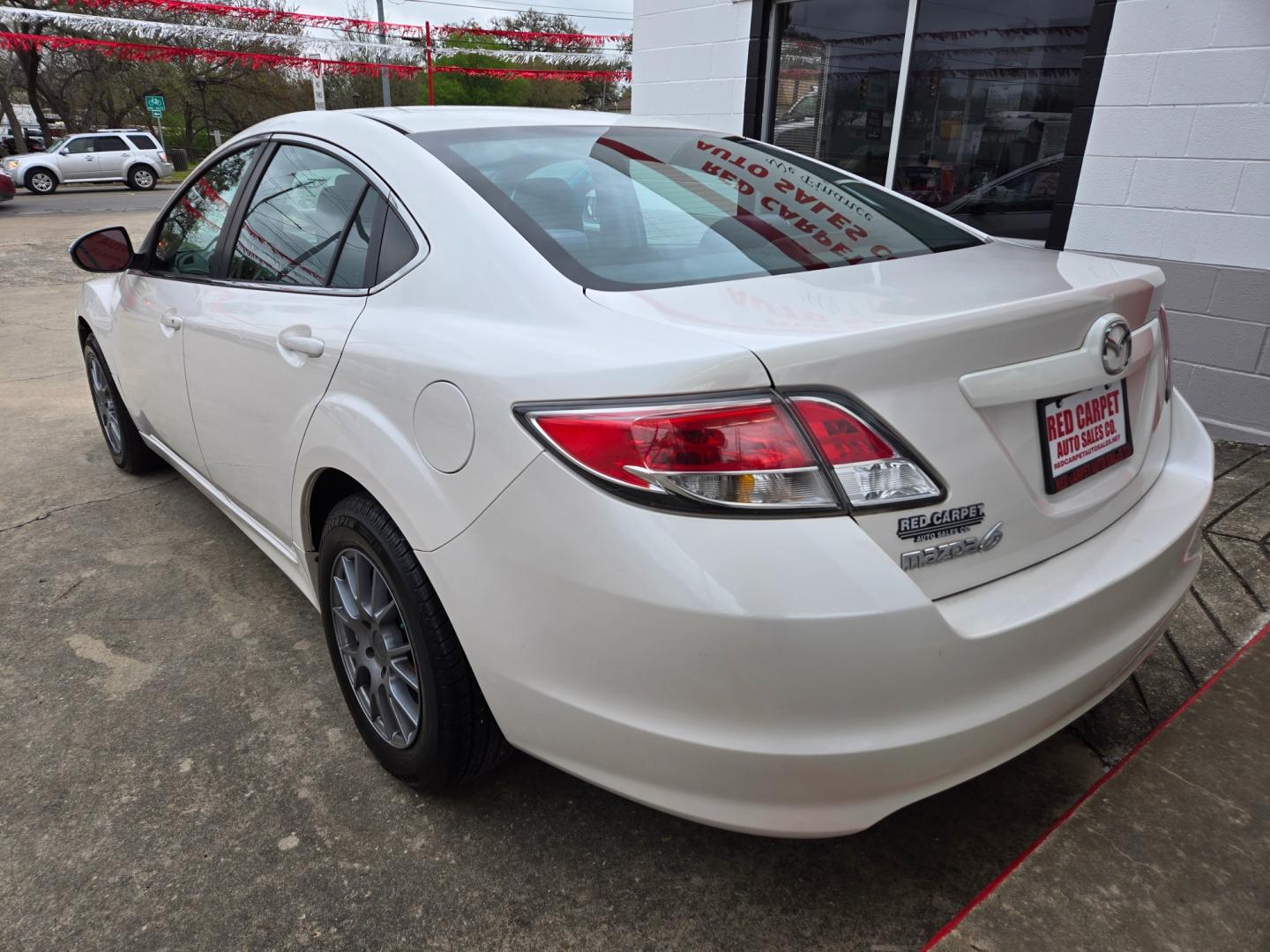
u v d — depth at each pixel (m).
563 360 1.43
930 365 1.37
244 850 1.86
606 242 1.76
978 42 4.81
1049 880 1.69
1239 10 3.73
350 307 1.98
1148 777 1.94
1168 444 1.97
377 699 1.99
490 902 1.73
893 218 2.16
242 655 2.57
